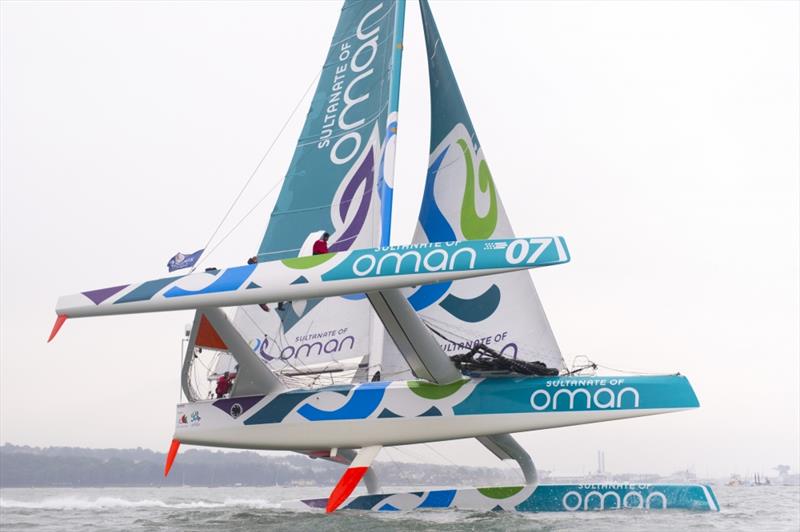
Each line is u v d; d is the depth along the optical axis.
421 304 37.34
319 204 41.84
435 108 39.78
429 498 35.12
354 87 43.03
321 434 32.81
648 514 32.09
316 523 29.20
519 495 34.12
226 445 34.28
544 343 34.50
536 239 25.09
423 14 40.66
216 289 27.12
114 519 32.62
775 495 58.22
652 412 30.38
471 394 31.62
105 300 28.25
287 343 38.94
